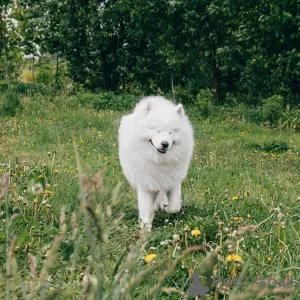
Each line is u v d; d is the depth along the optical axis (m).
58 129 14.03
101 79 32.91
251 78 24.55
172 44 27.95
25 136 12.65
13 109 17.00
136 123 5.33
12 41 29.91
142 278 1.68
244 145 12.90
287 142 13.71
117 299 1.68
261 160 10.08
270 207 5.50
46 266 1.58
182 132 5.30
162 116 5.19
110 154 10.41
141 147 5.27
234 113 19.88
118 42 30.53
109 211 1.60
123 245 4.21
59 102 20.17
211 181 7.84
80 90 28.45
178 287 3.24
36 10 30.73
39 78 44.50
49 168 6.66
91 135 13.01
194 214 5.67
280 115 18.78
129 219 5.42
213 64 27.75
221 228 4.16
